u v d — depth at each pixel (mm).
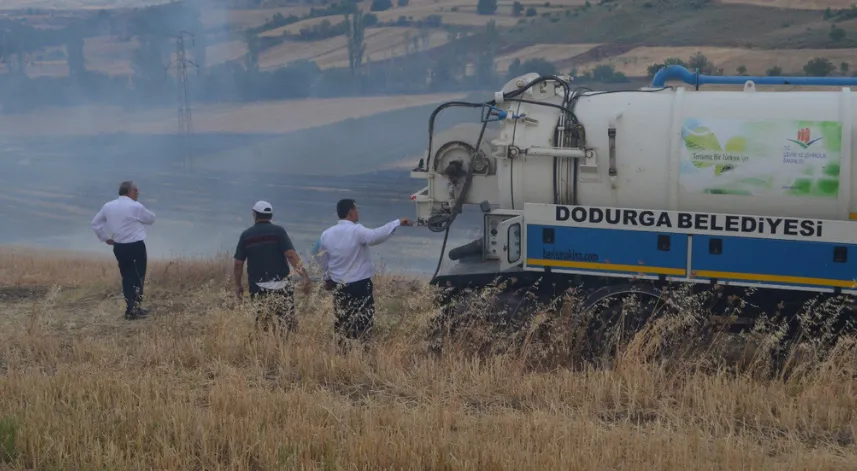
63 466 12125
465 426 14055
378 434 13000
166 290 26406
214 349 18344
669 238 17922
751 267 17469
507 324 19094
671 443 13297
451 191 19984
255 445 12836
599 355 18281
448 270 20219
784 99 17969
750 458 12750
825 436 14273
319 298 20438
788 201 17547
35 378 15961
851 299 17203
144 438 13117
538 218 18734
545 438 13266
